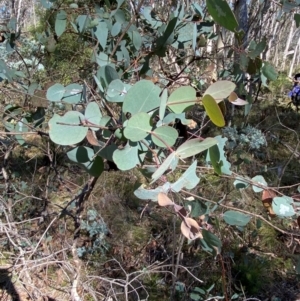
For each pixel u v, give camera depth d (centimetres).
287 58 1007
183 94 53
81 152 72
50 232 188
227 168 77
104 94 70
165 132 53
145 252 208
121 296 179
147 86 54
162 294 184
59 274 176
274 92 443
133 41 104
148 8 121
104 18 108
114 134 65
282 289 201
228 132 198
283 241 224
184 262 197
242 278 197
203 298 173
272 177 278
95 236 205
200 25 110
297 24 81
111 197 233
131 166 59
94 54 100
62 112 122
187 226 47
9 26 124
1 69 117
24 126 121
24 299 166
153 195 55
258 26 265
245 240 219
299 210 73
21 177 218
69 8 117
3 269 161
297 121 383
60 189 222
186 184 55
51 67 168
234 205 205
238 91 104
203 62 146
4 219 188
